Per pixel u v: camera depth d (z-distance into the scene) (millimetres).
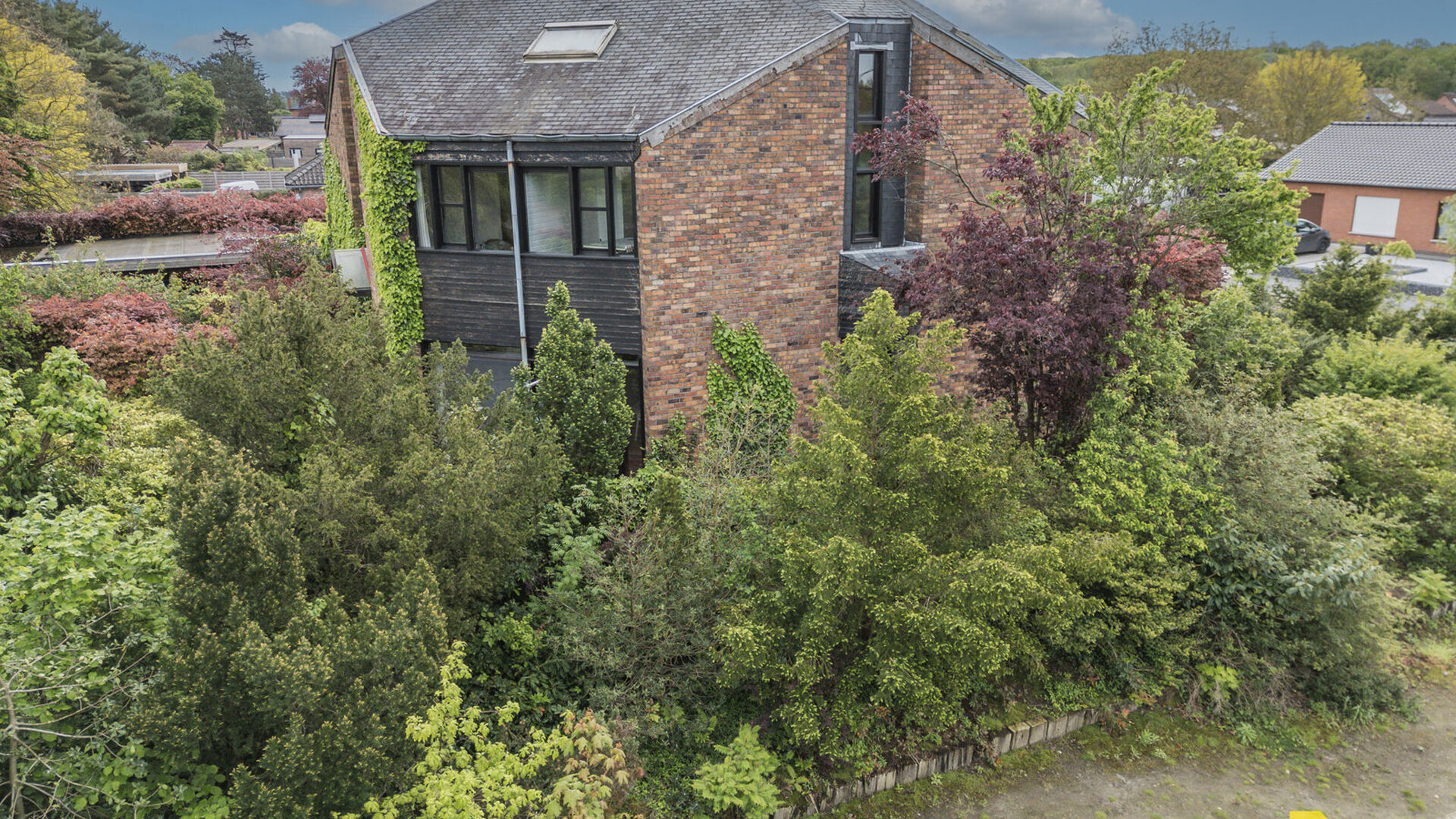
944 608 8906
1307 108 58375
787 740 10070
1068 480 12188
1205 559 11672
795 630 9547
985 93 17328
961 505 9680
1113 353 12219
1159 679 11578
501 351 17625
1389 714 11523
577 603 10328
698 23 17188
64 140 39969
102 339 14820
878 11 16938
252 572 7422
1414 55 88688
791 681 10336
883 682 8992
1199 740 11078
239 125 121062
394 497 9703
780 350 16672
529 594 11445
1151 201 13508
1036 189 12961
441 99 17000
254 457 9227
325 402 10156
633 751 9188
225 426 9469
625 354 16406
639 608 9859
